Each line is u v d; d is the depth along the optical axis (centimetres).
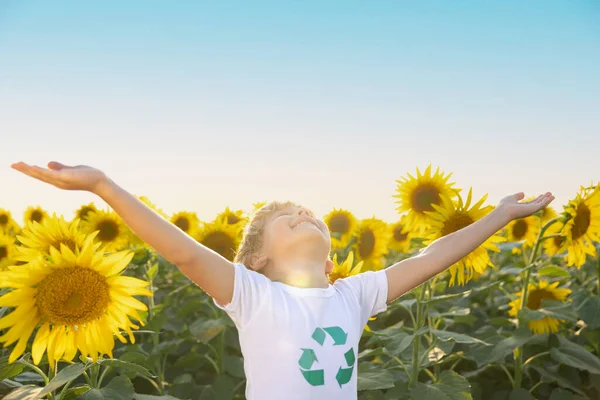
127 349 448
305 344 217
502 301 637
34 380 322
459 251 265
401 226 745
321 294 230
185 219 682
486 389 497
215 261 217
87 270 232
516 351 467
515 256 686
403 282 261
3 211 819
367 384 344
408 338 388
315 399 214
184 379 476
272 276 240
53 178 184
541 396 495
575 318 427
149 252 505
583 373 510
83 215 671
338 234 720
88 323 234
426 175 463
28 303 226
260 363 218
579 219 408
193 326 454
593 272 671
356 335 235
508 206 272
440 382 387
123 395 295
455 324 579
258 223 248
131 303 233
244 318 220
